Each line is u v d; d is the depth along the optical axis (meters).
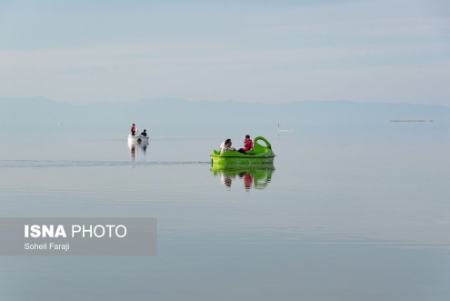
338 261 17.23
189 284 15.16
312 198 29.45
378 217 24.08
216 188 33.31
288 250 18.44
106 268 16.58
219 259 17.41
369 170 44.94
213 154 46.19
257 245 19.08
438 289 14.81
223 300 14.05
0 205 27.12
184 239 19.94
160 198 29.30
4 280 15.55
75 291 14.66
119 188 33.19
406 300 14.08
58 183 35.59
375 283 15.22
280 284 15.16
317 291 14.66
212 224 22.44
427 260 17.34
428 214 24.88
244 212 25.14
